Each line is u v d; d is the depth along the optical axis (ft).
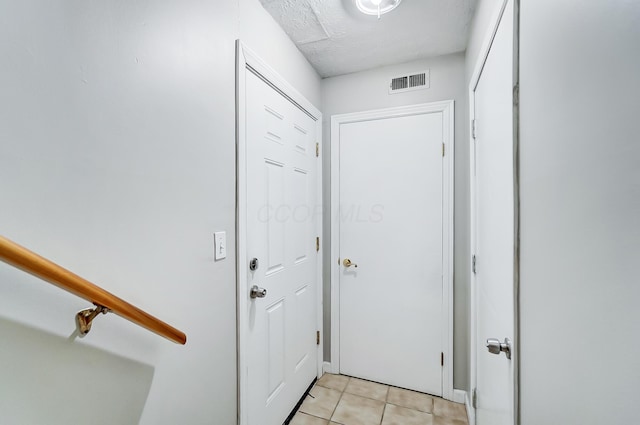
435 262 6.21
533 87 2.22
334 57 6.15
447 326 6.10
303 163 6.09
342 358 6.95
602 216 1.37
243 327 4.06
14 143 1.75
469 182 5.39
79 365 2.09
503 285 3.09
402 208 6.46
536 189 2.15
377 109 6.61
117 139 2.35
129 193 2.46
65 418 2.01
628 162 1.18
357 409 5.70
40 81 1.86
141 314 2.22
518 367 2.53
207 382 3.43
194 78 3.18
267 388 4.76
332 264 7.00
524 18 2.40
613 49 1.27
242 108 3.98
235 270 3.96
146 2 2.59
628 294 1.19
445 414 5.57
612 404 1.29
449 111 6.05
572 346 1.65
